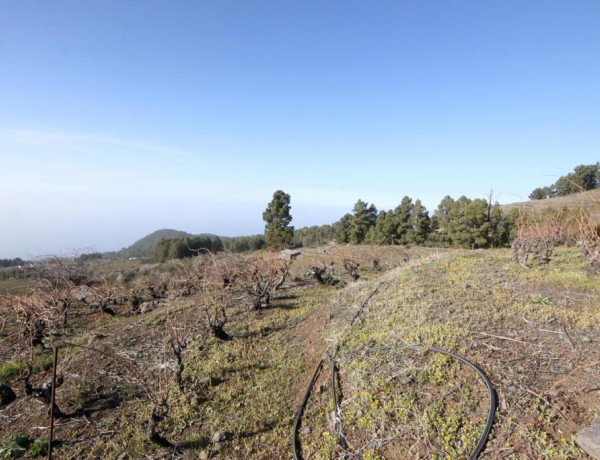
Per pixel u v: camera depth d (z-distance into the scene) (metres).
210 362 6.12
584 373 3.77
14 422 4.76
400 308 6.37
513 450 3.09
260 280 10.39
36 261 11.57
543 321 4.98
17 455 4.13
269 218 31.11
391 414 3.88
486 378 3.89
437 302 6.17
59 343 7.55
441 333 4.92
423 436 3.47
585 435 2.95
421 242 30.88
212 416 4.70
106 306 10.89
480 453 3.15
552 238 8.90
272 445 4.11
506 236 24.31
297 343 6.69
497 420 3.42
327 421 4.23
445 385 4.01
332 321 6.91
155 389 5.36
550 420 3.29
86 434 4.46
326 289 11.27
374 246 25.50
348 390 4.58
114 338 7.55
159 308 10.48
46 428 4.57
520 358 4.20
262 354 6.42
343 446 3.73
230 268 10.54
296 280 13.12
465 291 6.56
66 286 10.69
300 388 5.14
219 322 7.29
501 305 5.68
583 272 7.17
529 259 8.91
